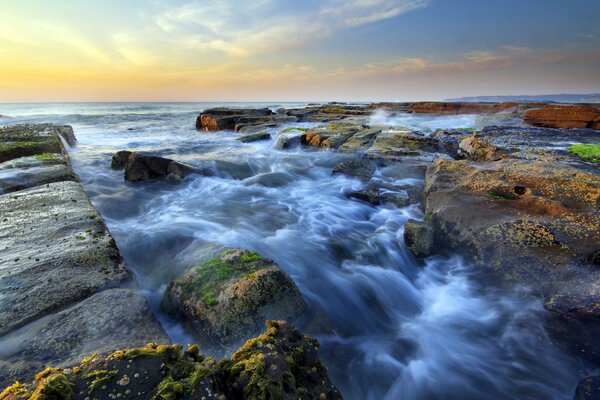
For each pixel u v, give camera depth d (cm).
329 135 1700
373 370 430
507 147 1112
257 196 1034
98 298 343
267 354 217
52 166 916
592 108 1709
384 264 647
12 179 797
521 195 666
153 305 439
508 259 526
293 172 1295
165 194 1032
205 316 376
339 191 1056
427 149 1367
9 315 322
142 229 718
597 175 720
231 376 197
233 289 389
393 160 1195
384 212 880
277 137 1970
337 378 415
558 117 1795
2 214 581
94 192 1000
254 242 667
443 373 425
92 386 174
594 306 390
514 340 445
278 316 394
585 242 504
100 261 430
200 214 857
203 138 2469
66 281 381
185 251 558
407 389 408
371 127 1892
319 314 457
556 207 596
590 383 329
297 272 587
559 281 458
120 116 5253
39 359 256
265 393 184
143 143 2100
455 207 673
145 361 191
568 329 405
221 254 484
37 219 560
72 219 561
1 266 409
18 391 179
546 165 815
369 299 558
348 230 786
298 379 224
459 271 592
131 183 1112
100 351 266
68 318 309
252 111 3594
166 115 5662
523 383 405
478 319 498
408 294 579
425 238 655
